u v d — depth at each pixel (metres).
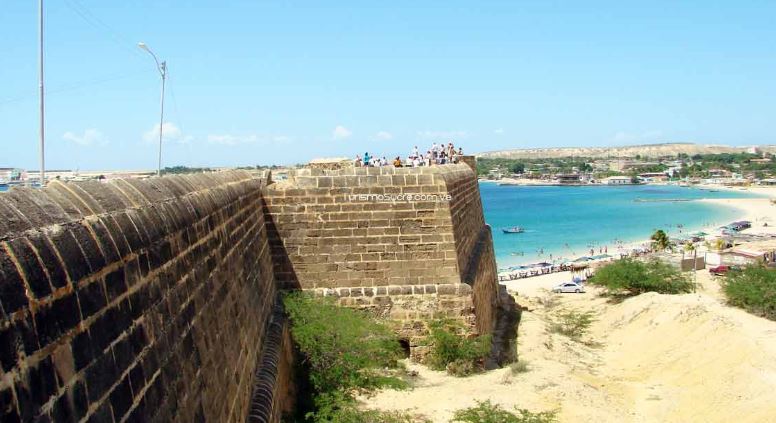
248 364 13.10
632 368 28.47
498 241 126.12
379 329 20.30
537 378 23.06
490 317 31.44
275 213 21.77
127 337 6.34
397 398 19.14
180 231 9.07
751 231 116.06
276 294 21.12
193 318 9.10
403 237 21.86
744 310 39.34
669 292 45.78
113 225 6.53
